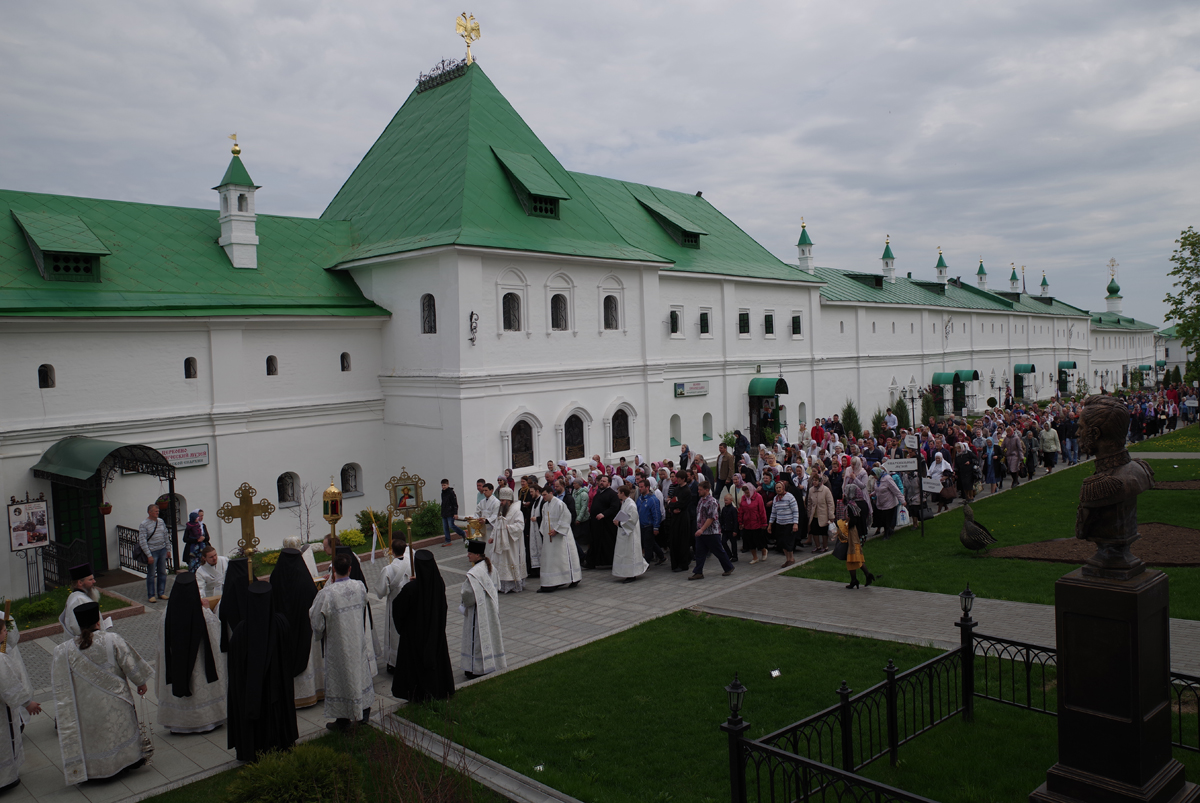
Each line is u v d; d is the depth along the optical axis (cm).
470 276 2369
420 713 1044
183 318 2145
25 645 1452
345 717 995
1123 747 633
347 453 2553
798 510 1845
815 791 716
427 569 1073
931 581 1512
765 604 1457
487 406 2425
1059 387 7719
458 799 804
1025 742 864
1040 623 1229
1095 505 654
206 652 1032
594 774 855
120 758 905
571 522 1855
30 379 1920
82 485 1747
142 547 1695
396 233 2644
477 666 1159
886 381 4878
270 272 2539
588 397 2762
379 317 2584
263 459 2345
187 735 1025
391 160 3053
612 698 1061
